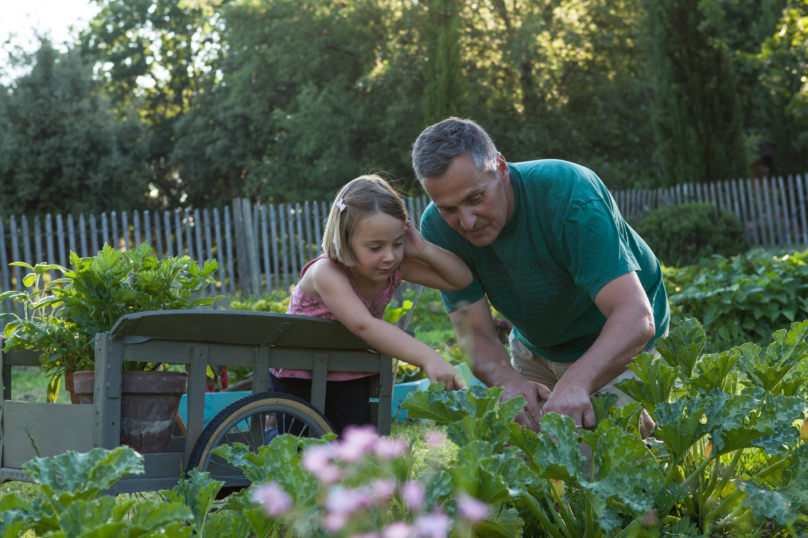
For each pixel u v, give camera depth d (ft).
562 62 64.69
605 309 7.07
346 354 7.77
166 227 33.09
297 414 7.30
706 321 20.06
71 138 63.82
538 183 7.61
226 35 66.64
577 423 6.08
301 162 64.90
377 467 4.42
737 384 6.70
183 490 5.16
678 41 48.96
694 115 49.01
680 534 5.28
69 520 3.68
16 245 30.58
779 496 5.22
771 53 44.24
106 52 91.30
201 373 6.86
